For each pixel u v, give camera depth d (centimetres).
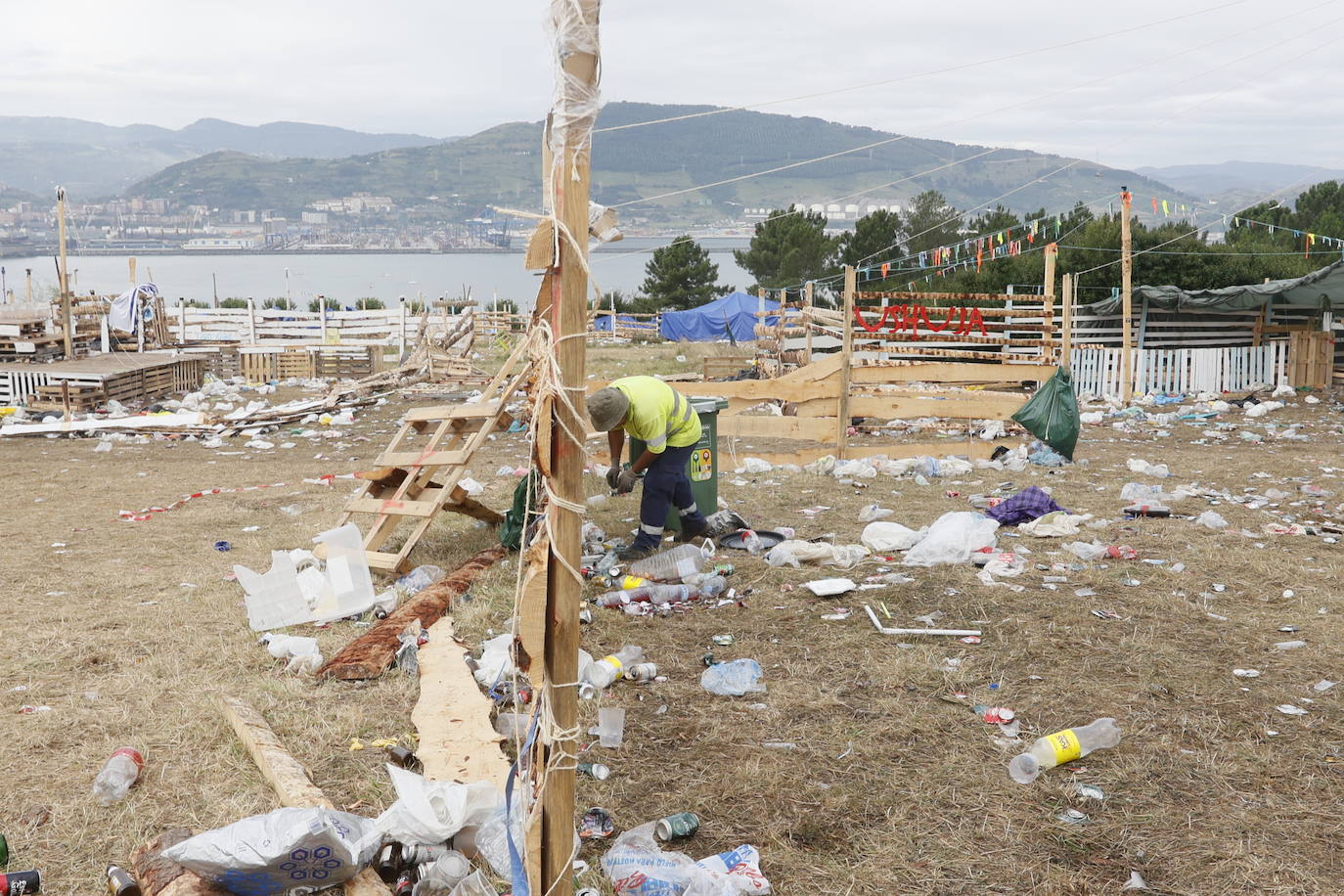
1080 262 2950
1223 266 2862
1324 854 380
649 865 361
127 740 477
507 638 601
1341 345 2192
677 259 5081
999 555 784
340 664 560
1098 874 371
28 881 354
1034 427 1268
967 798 427
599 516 954
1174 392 2128
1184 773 446
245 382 2553
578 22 272
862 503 1021
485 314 3416
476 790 397
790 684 554
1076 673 563
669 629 648
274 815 353
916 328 1304
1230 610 668
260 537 916
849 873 374
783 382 1280
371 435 1695
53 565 809
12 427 1680
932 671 566
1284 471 1184
